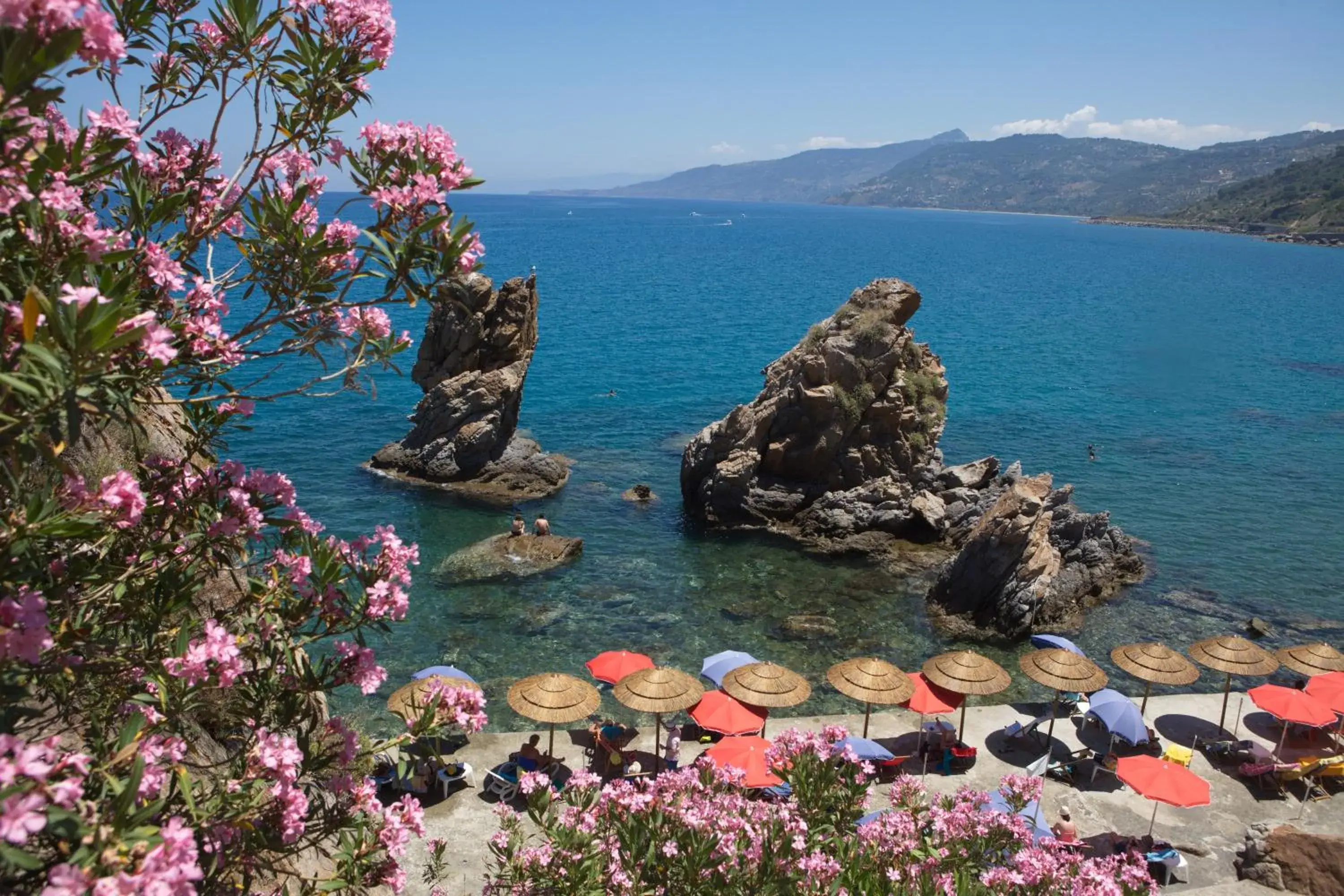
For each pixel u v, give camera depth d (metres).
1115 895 8.78
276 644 6.43
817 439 38.47
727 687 20.08
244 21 6.18
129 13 6.13
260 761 5.59
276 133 6.61
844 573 34.12
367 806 6.79
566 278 139.25
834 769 9.07
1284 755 20.69
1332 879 14.89
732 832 8.05
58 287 4.66
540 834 15.12
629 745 21.17
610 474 44.66
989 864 9.92
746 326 94.62
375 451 44.97
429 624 28.39
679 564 34.34
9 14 3.86
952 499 37.94
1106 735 21.59
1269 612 31.83
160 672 5.65
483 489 40.59
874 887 8.30
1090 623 30.69
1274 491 45.41
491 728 22.56
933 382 40.94
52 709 6.18
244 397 6.80
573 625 28.92
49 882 4.32
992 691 20.27
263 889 7.97
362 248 6.25
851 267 178.25
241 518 6.38
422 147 6.32
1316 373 78.06
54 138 5.25
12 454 4.62
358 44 6.44
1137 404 64.62
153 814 4.46
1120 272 182.75
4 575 4.69
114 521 5.40
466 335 41.88
